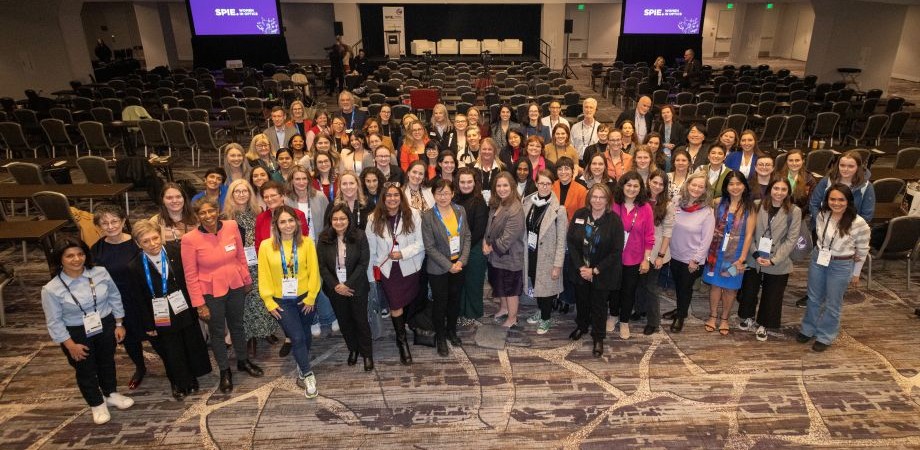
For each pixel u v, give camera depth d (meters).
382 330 4.57
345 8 19.86
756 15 23.11
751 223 3.98
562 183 4.43
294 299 3.58
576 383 3.81
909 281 5.19
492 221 4.08
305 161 5.13
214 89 13.88
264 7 19.36
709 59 26.52
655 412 3.50
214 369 4.05
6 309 4.96
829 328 4.05
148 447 3.27
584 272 3.89
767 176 4.25
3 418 3.55
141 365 3.82
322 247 3.65
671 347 4.22
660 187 3.95
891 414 3.46
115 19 26.22
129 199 7.89
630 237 3.95
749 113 11.05
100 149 9.20
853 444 3.21
